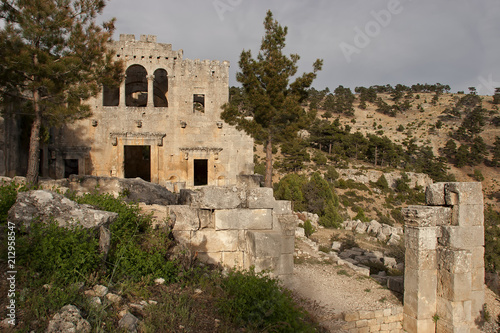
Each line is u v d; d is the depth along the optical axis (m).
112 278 8.08
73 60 19.56
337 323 11.30
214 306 7.95
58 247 7.46
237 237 11.77
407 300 12.34
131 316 6.50
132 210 11.09
